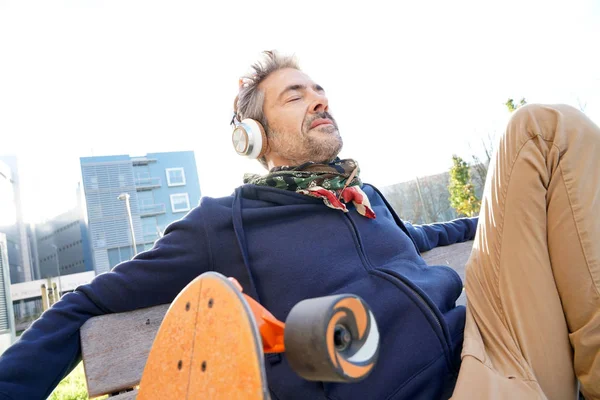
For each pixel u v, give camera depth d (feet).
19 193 189.16
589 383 3.13
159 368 2.22
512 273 3.39
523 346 3.24
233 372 1.76
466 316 3.75
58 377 3.14
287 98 4.71
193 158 177.58
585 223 3.14
